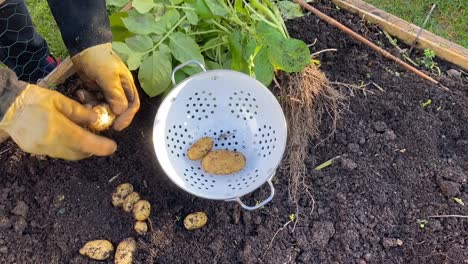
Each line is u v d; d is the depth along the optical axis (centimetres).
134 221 73
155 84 76
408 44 90
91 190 75
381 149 79
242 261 71
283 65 74
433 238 73
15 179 75
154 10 79
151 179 76
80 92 71
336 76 85
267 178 68
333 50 86
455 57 87
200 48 82
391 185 76
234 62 79
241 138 75
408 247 72
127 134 79
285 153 78
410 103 83
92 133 68
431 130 81
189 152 71
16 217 73
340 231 73
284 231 73
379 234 73
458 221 74
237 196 67
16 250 71
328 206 75
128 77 71
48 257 71
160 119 70
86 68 69
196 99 74
